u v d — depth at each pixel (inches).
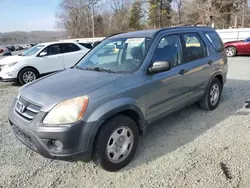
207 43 169.8
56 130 90.4
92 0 2162.9
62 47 343.0
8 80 303.9
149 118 123.5
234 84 260.5
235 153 118.4
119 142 107.6
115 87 105.4
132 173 106.5
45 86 109.5
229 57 527.8
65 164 115.7
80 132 92.9
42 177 106.0
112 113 100.5
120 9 2171.5
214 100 180.9
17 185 100.7
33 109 98.0
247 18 1469.0
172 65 135.6
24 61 307.1
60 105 93.1
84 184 100.3
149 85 118.3
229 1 1325.0
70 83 109.0
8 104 219.9
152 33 134.2
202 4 1387.8
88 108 94.9
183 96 145.2
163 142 133.7
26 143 101.3
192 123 158.2
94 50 153.6
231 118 163.8
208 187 94.6
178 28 149.8
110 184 99.5
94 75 118.0
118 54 134.5
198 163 111.3
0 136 148.6
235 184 95.4
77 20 2348.7
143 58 121.7
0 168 113.4
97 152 99.7
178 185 96.7
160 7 1811.0
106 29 2230.6
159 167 109.9
